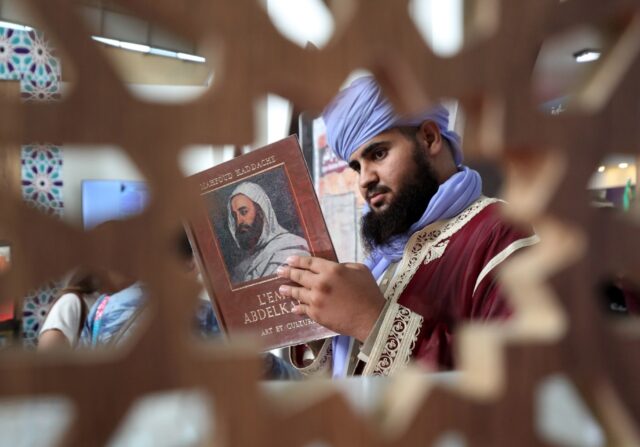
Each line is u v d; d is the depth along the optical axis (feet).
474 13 0.74
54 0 0.59
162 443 0.80
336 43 0.66
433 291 1.85
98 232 0.61
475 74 0.68
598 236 0.72
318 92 0.66
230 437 0.64
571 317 0.72
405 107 0.72
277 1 0.97
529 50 0.69
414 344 1.66
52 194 3.19
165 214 0.62
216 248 1.72
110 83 0.61
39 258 0.59
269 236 1.70
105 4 0.62
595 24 0.72
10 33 3.37
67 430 0.60
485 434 0.70
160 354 0.62
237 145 0.64
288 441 0.65
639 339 0.73
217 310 1.73
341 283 1.65
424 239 2.04
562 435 0.83
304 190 1.68
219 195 1.71
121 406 0.61
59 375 0.60
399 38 0.66
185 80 6.48
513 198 0.77
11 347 0.66
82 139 0.60
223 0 0.63
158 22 0.64
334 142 2.17
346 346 2.00
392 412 0.74
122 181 4.17
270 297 1.70
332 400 0.68
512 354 0.70
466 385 0.73
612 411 0.76
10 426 0.81
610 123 0.71
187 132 0.63
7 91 0.60
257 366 0.65
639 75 0.72
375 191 2.12
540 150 0.72
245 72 0.64
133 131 0.61
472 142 0.76
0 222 0.58
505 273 0.76
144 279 0.62
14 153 0.59
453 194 2.05
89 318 2.73
